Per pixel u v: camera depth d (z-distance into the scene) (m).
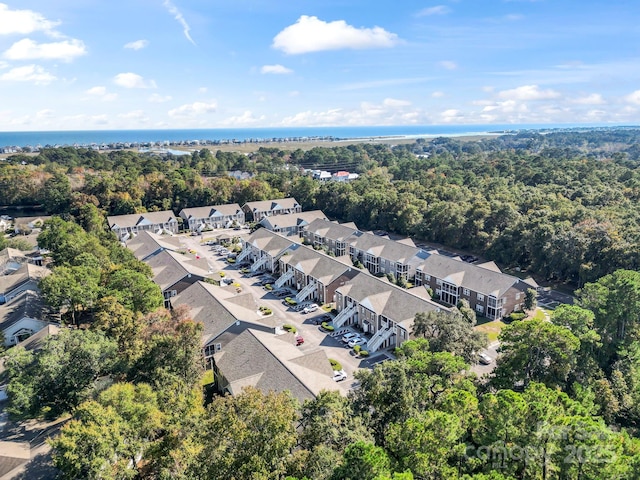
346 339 65.69
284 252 95.69
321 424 28.58
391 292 67.81
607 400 43.81
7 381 47.59
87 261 69.94
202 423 29.28
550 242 87.31
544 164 174.00
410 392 33.41
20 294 70.31
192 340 43.12
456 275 80.25
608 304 54.19
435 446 27.58
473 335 45.69
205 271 87.50
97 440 28.66
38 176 151.62
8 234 122.44
